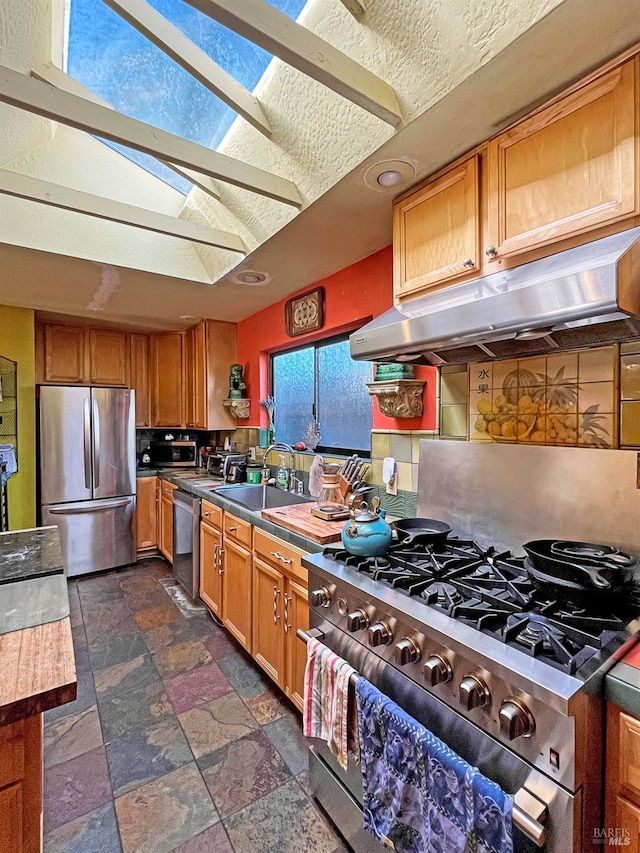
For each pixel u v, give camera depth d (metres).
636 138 0.92
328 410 2.71
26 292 2.78
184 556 3.13
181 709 1.88
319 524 1.80
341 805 1.30
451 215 1.35
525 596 1.05
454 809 0.88
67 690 0.77
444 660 0.95
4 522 2.89
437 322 1.20
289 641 1.81
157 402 4.12
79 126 1.20
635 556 1.13
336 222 1.77
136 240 2.34
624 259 0.85
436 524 1.61
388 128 1.22
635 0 0.81
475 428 1.61
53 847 1.27
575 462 1.26
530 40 0.91
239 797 1.45
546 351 1.36
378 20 1.11
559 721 0.76
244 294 2.83
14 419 3.14
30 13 1.26
